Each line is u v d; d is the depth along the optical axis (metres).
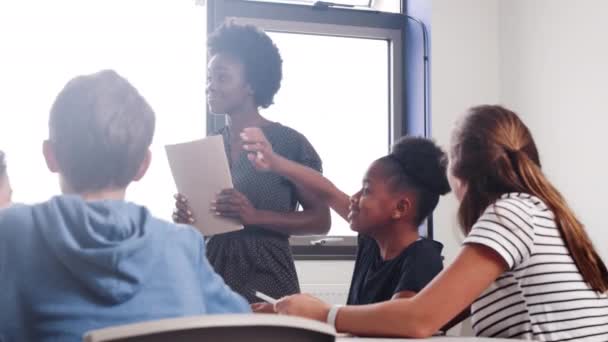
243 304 1.13
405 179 1.78
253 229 2.05
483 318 1.37
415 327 1.23
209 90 2.16
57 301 0.96
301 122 3.36
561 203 1.41
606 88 2.74
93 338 0.70
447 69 3.33
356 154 3.42
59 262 0.98
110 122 1.07
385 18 3.48
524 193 1.40
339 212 2.05
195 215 1.99
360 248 1.92
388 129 3.48
